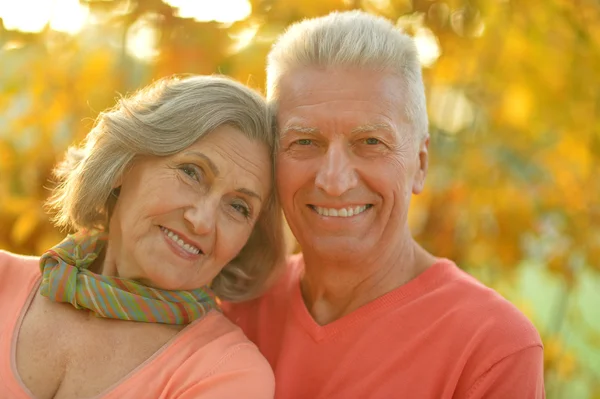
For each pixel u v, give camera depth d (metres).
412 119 2.32
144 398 2.13
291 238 2.80
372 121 2.22
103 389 2.15
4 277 2.39
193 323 2.28
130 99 2.40
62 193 2.60
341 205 2.27
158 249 2.23
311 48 2.28
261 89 2.79
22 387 2.14
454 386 2.19
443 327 2.26
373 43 2.25
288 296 2.60
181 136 2.20
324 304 2.47
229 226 2.29
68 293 2.24
